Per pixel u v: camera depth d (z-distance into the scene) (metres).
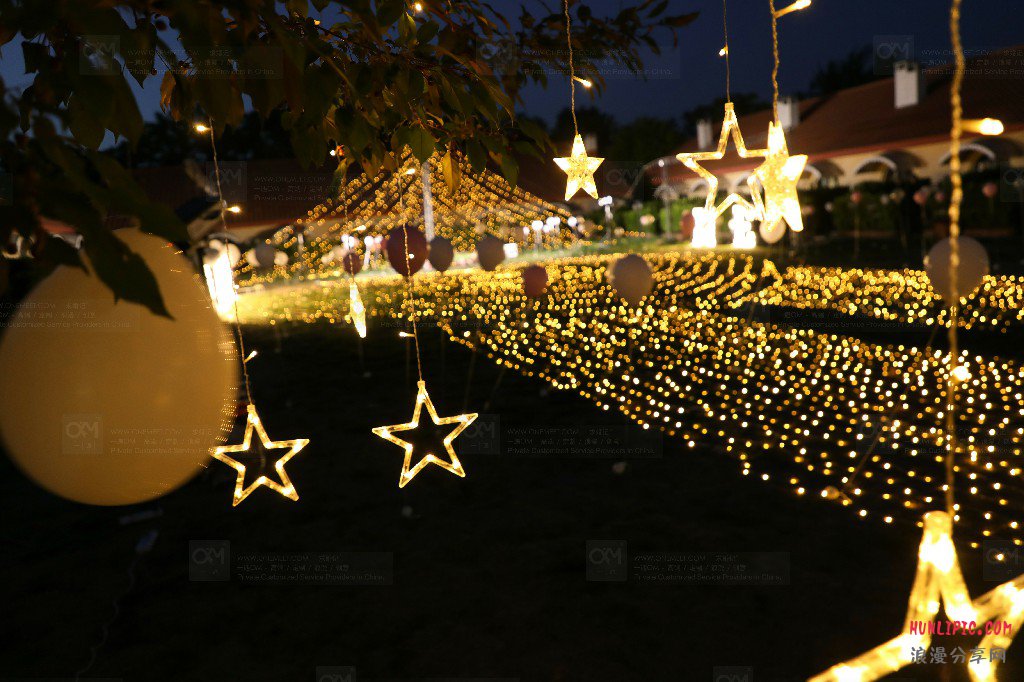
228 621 3.58
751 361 8.59
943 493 4.62
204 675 3.14
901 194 22.67
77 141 1.64
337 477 5.49
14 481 5.81
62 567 4.25
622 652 3.12
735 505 4.61
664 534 4.25
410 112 2.15
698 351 9.34
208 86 1.60
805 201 25.78
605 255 26.03
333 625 3.48
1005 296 11.36
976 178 20.30
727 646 3.12
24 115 1.16
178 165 28.70
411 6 2.16
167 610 3.71
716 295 14.12
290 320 14.57
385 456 5.91
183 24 1.36
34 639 3.50
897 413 6.33
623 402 7.17
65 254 1.10
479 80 2.14
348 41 2.05
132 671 3.21
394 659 3.18
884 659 2.92
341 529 4.58
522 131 2.33
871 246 21.12
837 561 3.81
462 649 3.22
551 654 3.14
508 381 8.27
